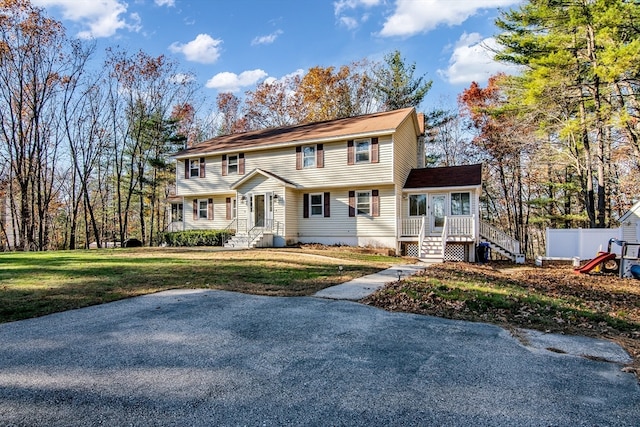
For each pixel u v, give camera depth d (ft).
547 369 13.34
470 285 28.89
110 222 122.72
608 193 85.46
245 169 71.92
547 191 96.63
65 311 21.07
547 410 10.36
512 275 41.73
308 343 15.93
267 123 126.52
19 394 11.09
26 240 82.38
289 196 66.33
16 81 82.79
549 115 66.90
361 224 63.05
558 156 75.92
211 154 74.38
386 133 58.95
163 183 112.88
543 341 16.57
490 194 103.50
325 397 11.01
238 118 135.23
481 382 12.16
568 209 90.27
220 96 135.64
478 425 9.52
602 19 49.78
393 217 60.64
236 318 19.79
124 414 9.93
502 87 75.72
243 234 66.74
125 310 21.35
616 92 59.11
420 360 14.10
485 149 96.43
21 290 26.27
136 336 16.69
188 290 27.14
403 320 19.74
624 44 51.26
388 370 13.10
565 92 58.65
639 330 18.49
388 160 59.52
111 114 100.94
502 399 10.98
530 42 61.98
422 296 24.54
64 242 119.03
